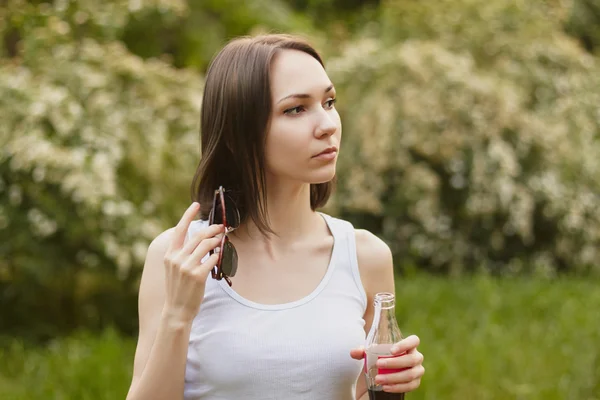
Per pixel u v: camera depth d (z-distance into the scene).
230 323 1.51
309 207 1.67
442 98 5.71
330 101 1.55
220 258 1.45
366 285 1.66
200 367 1.51
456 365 3.92
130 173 4.61
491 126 5.71
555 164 5.94
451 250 5.86
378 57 5.95
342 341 1.52
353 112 5.84
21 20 4.93
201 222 1.64
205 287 1.55
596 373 3.90
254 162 1.54
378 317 1.49
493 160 5.67
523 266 5.98
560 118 6.15
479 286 5.14
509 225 5.88
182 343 1.44
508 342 4.21
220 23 6.96
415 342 1.47
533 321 4.63
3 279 4.64
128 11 5.20
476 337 4.27
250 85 1.49
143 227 4.34
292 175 1.52
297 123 1.49
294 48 1.54
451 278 5.61
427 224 5.76
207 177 1.62
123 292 4.90
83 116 4.43
